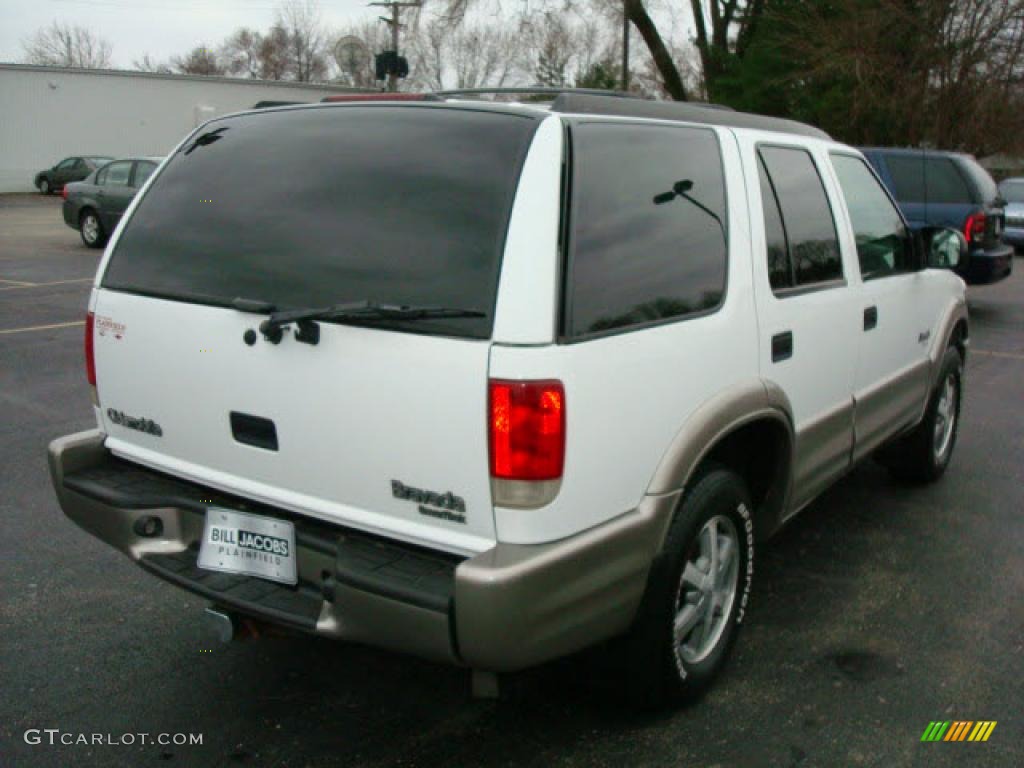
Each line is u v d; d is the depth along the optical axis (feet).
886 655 12.09
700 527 10.18
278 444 9.53
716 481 10.44
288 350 9.28
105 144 129.80
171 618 12.80
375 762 9.86
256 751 10.02
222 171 10.59
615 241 9.19
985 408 24.50
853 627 12.82
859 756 10.02
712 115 11.91
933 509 17.29
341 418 9.03
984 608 13.42
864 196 15.01
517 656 8.36
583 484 8.67
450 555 8.82
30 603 13.10
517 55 152.87
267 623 10.04
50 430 21.24
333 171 9.75
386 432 8.79
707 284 10.41
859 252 14.25
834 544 15.65
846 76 80.33
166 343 10.29
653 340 9.37
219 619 9.78
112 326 10.88
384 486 8.92
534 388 8.18
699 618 10.80
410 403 8.61
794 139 13.11
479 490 8.41
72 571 14.12
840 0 80.64
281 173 10.09
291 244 9.62
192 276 10.21
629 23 93.04
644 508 9.43
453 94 11.84
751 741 10.26
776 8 85.46
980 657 12.06
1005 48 81.66
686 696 10.67
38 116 124.88
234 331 9.66
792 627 12.79
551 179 8.68
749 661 11.90
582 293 8.68
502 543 8.43
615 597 9.20
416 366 8.54
